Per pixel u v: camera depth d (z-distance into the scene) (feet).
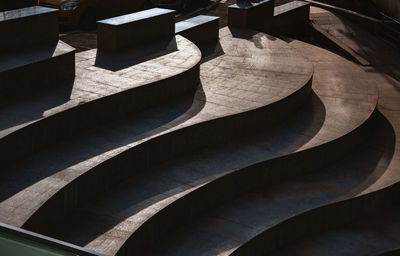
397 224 31.22
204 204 28.17
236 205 29.22
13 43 32.60
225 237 26.35
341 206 30.35
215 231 26.76
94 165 25.71
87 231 23.04
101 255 10.04
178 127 30.60
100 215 24.38
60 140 28.04
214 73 40.40
